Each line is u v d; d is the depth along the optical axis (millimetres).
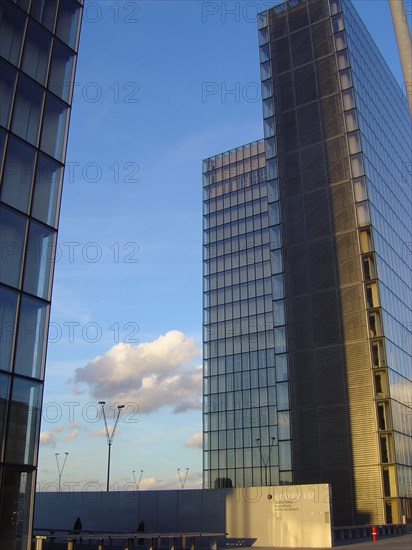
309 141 57469
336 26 59219
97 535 28703
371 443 46594
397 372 49906
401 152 68125
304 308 53188
